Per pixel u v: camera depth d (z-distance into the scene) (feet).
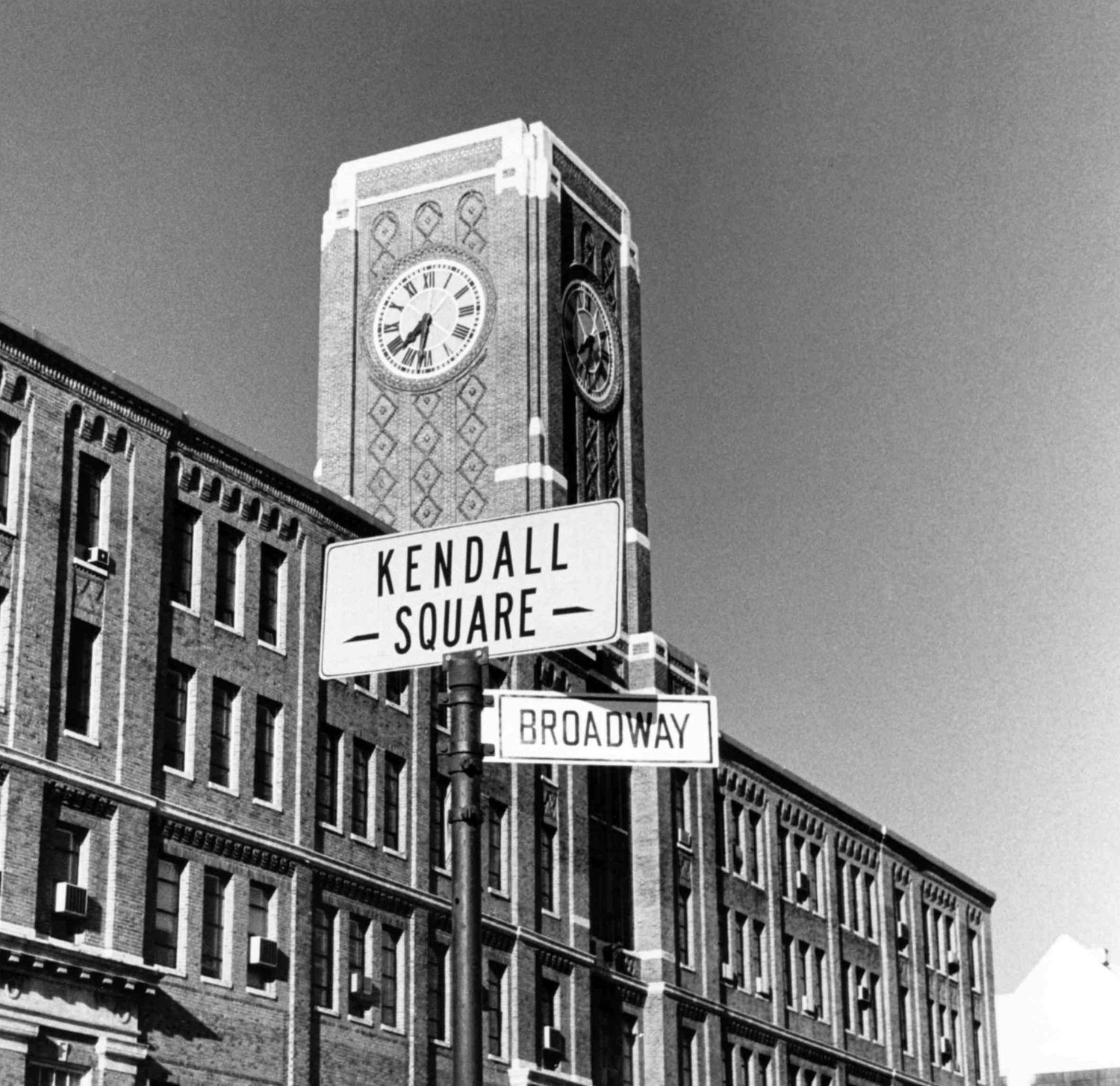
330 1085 158.20
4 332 136.56
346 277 224.12
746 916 247.50
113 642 142.51
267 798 158.30
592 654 213.05
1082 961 407.44
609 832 216.95
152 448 149.79
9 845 129.18
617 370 229.86
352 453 218.18
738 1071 236.84
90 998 133.28
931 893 309.63
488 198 220.02
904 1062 287.28
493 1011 183.93
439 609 42.29
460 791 40.47
